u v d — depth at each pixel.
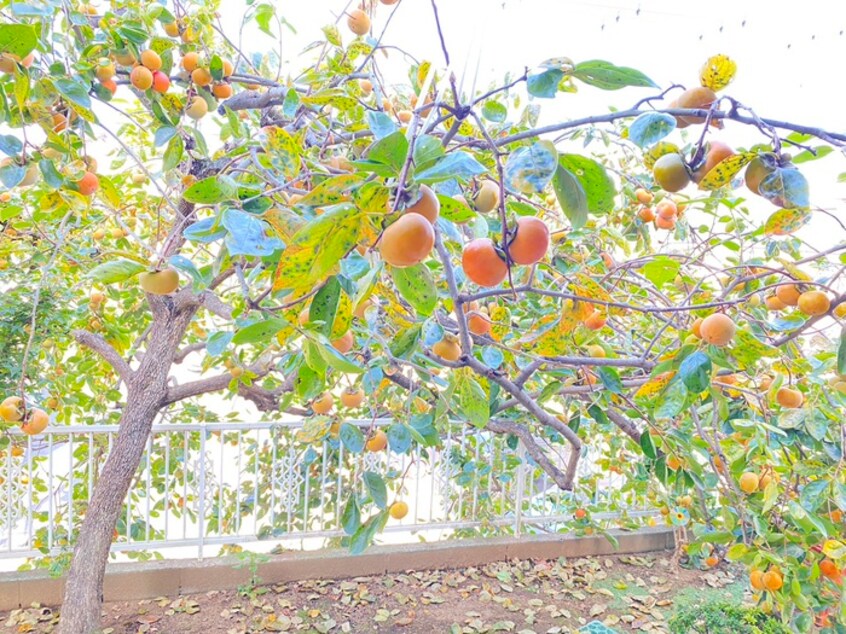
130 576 3.60
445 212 0.78
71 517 3.54
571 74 0.80
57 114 1.61
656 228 2.38
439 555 4.30
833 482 1.76
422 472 4.55
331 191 0.73
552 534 4.72
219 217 0.88
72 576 2.56
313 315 0.95
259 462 4.32
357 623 3.54
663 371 1.50
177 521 4.25
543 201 2.35
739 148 1.06
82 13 1.87
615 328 2.51
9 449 3.37
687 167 0.87
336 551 4.14
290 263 0.67
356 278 0.98
